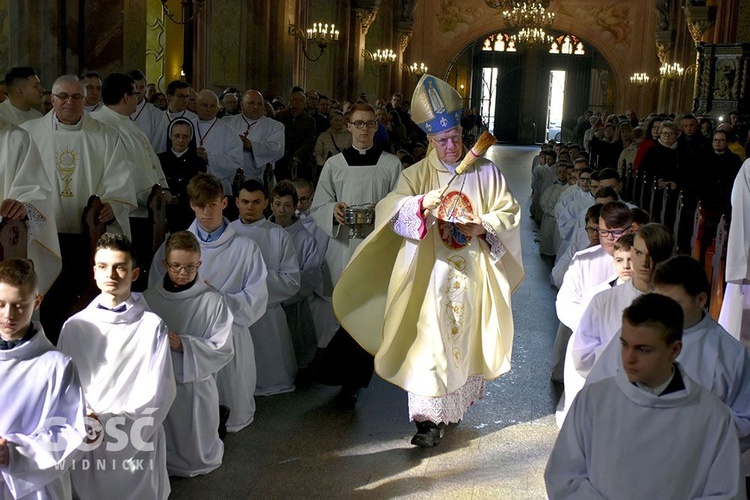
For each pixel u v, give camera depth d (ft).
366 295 19.26
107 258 13.91
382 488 16.30
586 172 33.53
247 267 18.60
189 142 27.94
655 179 34.50
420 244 18.07
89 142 21.52
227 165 31.22
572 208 33.94
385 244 19.07
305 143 39.58
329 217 21.34
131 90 24.56
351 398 20.71
